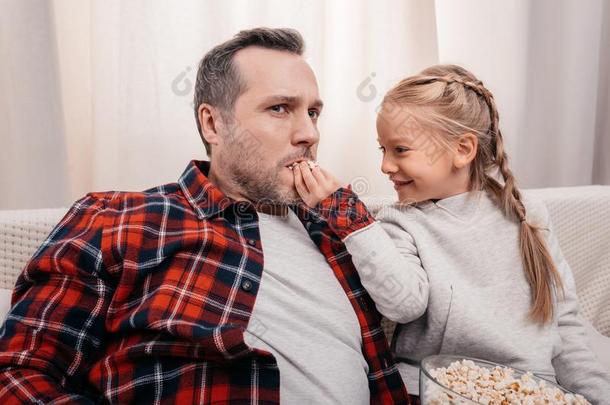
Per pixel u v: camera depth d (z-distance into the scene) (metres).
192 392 0.71
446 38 1.33
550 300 0.89
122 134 1.15
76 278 0.75
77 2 1.20
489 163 0.99
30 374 0.67
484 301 0.88
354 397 0.79
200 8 1.15
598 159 1.67
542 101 1.50
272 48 0.89
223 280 0.79
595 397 0.83
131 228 0.79
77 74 1.22
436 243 0.92
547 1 1.46
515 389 0.69
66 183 1.17
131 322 0.74
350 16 1.30
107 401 0.72
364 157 1.34
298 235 0.91
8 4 1.08
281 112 0.88
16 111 1.11
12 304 0.76
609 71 1.60
